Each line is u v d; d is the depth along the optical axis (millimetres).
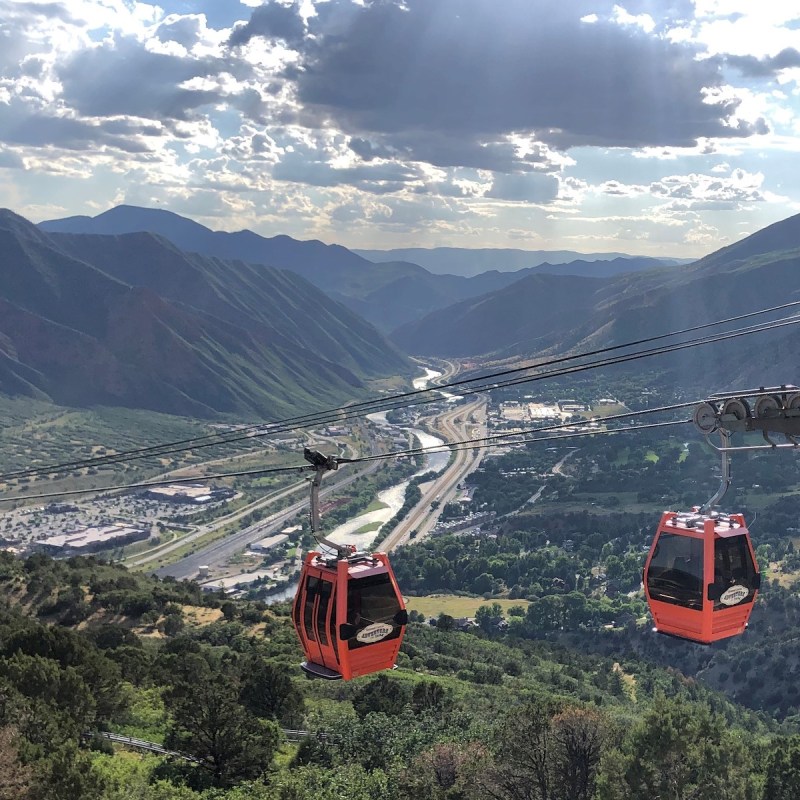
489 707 73438
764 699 155500
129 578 140375
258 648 103500
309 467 23781
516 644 164375
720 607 21734
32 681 48750
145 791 43000
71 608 118688
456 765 45750
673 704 42094
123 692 60250
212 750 49875
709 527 21734
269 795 44688
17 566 137375
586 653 180375
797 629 167875
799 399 20562
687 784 40125
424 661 116188
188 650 92562
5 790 30891
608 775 40406
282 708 66812
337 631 21766
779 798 43188
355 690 84312
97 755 49344
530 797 43344
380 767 52750
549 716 45375
